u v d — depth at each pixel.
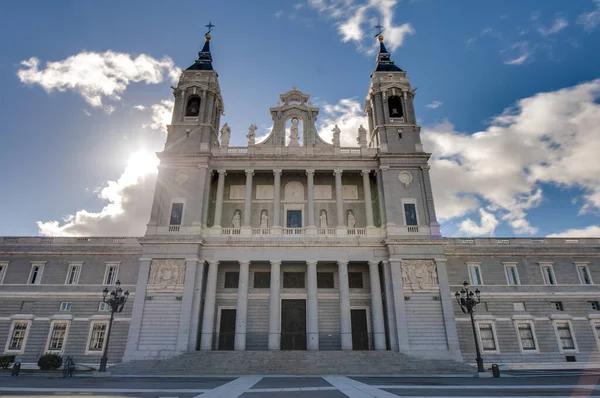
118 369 34.56
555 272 46.88
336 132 50.81
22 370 38.19
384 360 35.62
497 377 28.02
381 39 59.44
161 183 45.91
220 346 42.62
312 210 46.12
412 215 45.31
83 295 45.69
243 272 42.12
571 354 43.03
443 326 40.03
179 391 18.50
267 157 47.75
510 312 44.66
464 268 46.50
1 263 47.44
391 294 41.50
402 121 51.06
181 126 49.59
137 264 47.09
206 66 55.88
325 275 45.91
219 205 46.16
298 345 42.69
